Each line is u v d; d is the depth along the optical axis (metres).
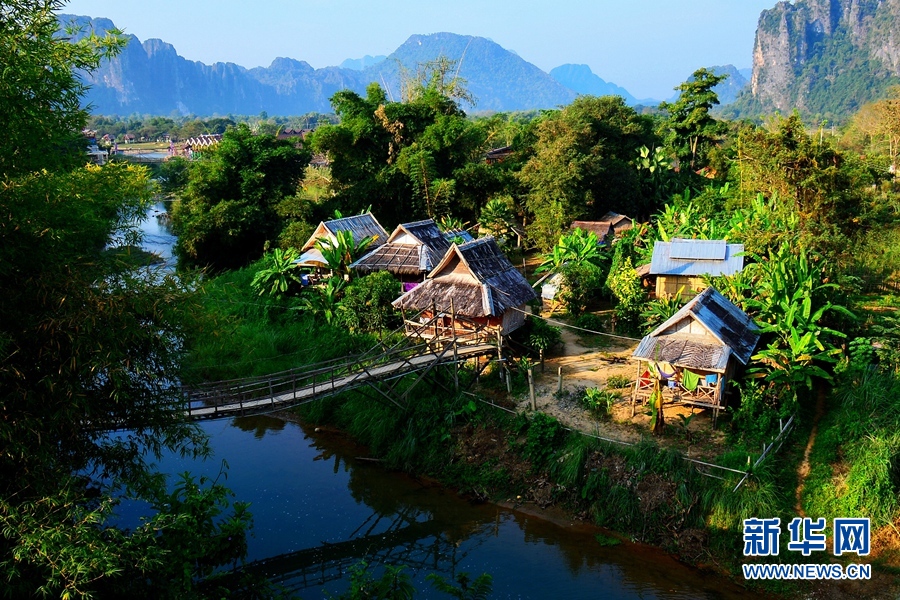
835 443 20.08
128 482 14.91
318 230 38.72
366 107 54.44
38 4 13.50
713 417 21.73
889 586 16.31
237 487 22.69
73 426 13.65
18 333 12.84
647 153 59.91
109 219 16.91
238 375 29.34
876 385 21.11
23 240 13.01
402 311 28.69
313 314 33.12
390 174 50.31
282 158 49.22
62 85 14.23
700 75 68.44
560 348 29.53
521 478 21.62
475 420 23.62
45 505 12.16
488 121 83.69
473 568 18.42
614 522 19.59
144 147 171.75
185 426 16.77
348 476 23.44
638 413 22.97
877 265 32.91
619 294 31.83
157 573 13.51
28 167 14.33
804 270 25.77
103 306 13.33
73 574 11.37
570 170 47.47
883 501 17.78
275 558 19.11
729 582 17.31
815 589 16.58
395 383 25.12
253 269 40.81
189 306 15.45
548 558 18.67
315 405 27.56
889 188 45.53
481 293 26.95
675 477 19.31
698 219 40.94
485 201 51.84
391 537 20.11
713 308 23.38
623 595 17.06
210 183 47.59
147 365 14.95
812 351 22.44
